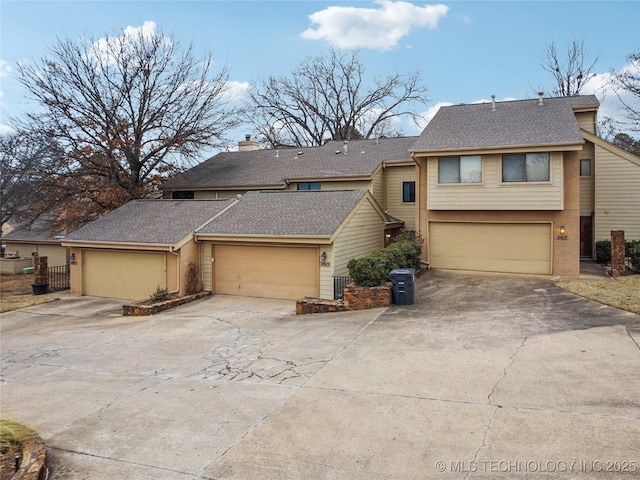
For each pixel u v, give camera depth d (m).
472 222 16.91
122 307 15.70
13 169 24.50
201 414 6.35
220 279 16.61
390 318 11.14
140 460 5.16
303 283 15.22
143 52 24.42
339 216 15.61
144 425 6.09
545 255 16.02
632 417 5.45
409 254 15.39
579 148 14.73
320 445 5.28
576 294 12.35
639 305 10.52
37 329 13.41
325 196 17.67
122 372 8.73
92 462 5.16
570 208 15.56
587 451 4.79
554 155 15.39
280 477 4.67
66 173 22.89
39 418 6.55
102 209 23.72
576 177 15.45
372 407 6.20
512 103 19.83
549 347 8.16
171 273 16.23
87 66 23.27
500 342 8.68
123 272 17.42
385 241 19.97
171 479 4.73
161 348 10.27
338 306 12.60
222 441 5.51
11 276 26.69
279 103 42.16
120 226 18.50
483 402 6.13
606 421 5.39
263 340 10.27
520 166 15.86
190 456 5.19
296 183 22.34
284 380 7.52
